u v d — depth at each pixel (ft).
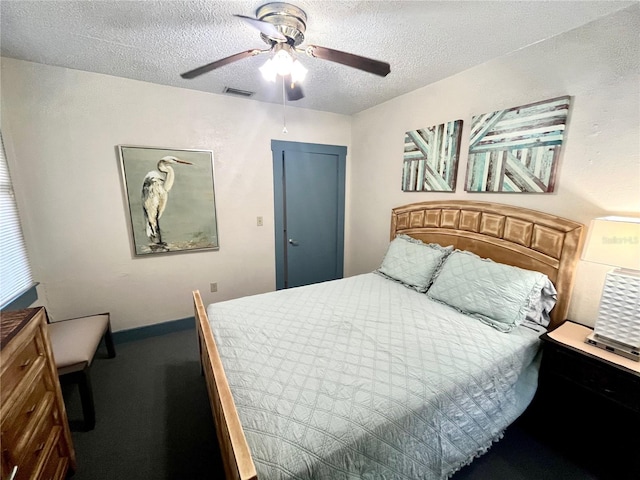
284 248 11.64
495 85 6.95
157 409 6.44
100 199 8.32
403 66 7.32
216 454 5.35
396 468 3.62
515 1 4.73
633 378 4.35
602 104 5.36
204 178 9.57
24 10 4.93
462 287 6.64
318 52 4.97
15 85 7.00
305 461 3.11
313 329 5.73
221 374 4.18
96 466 5.10
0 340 3.40
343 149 12.14
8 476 3.15
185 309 10.08
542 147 6.17
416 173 9.25
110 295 8.89
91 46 6.28
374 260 11.62
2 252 6.40
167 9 4.94
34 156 7.41
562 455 5.24
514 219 6.76
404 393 4.01
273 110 10.42
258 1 4.72
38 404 3.95
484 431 4.66
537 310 6.11
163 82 8.41
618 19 5.04
